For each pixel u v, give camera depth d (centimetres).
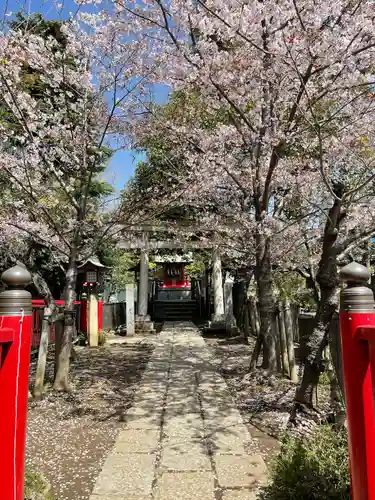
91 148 595
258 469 298
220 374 632
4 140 526
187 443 351
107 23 504
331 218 369
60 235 538
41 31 582
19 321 158
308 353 358
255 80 499
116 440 359
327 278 359
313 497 199
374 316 150
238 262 1030
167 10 460
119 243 1214
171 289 2075
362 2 409
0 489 148
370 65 463
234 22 400
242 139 618
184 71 512
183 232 1005
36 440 360
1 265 689
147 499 255
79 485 276
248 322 1045
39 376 486
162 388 547
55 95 606
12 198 634
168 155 852
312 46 402
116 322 1330
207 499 255
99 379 583
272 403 465
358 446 146
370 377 146
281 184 627
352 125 525
